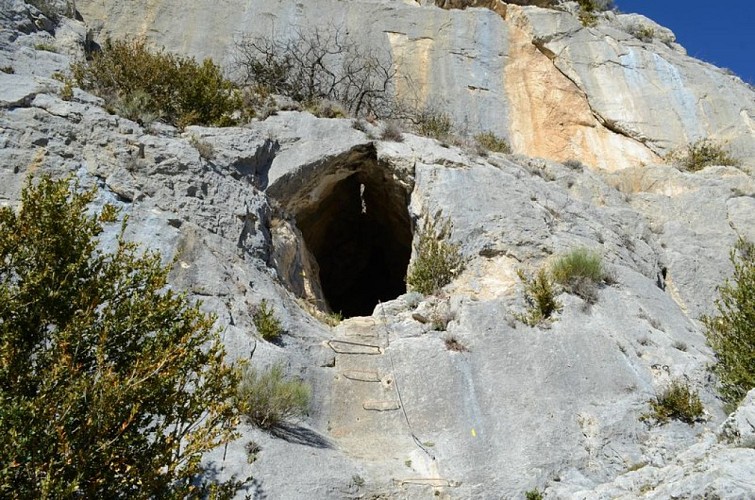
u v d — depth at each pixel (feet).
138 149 38.78
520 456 27.61
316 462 25.85
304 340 34.14
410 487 25.68
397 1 71.20
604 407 30.63
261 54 61.26
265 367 30.07
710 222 51.01
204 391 19.04
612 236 45.44
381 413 30.76
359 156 48.93
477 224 42.96
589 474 27.12
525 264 40.63
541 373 32.32
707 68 68.49
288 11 65.87
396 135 49.49
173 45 61.00
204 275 33.91
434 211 44.65
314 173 46.75
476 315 35.58
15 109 36.94
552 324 35.37
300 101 55.47
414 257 45.19
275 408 27.27
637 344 35.01
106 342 17.83
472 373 32.40
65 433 15.28
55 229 18.83
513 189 46.19
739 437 20.52
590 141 62.44
